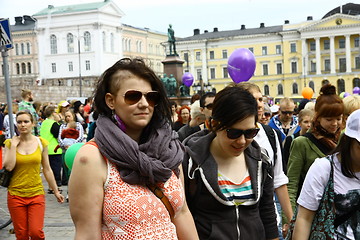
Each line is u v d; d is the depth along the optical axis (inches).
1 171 215.5
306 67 3110.2
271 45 3179.1
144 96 96.4
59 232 285.9
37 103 530.9
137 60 100.0
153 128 99.4
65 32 3250.5
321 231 117.4
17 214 215.3
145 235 92.4
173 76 1145.4
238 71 277.4
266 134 156.0
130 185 93.1
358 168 115.5
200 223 122.3
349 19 2987.2
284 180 156.3
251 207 124.4
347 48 3019.2
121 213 91.7
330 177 117.0
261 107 170.7
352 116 113.9
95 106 99.3
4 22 292.0
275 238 132.3
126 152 91.6
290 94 3154.5
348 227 115.8
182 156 100.0
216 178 121.1
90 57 3208.7
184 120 346.3
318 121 168.2
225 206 121.4
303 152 169.5
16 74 3358.8
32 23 3417.8
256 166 126.2
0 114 403.9
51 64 3289.9
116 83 96.9
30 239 219.0
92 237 92.0
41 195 220.5
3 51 293.4
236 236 121.3
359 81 3021.7
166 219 96.1
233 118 116.8
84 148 93.8
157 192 96.1
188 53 3329.2
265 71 3211.1
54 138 430.6
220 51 3272.6
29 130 219.3
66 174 438.0
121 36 3371.1
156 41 3789.4
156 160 94.2
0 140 301.7
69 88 2404.0
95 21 3176.7
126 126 98.5
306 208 119.6
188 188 123.0
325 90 169.9
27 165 215.9
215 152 124.8
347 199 115.3
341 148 115.2
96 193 92.1
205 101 219.3
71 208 93.1
